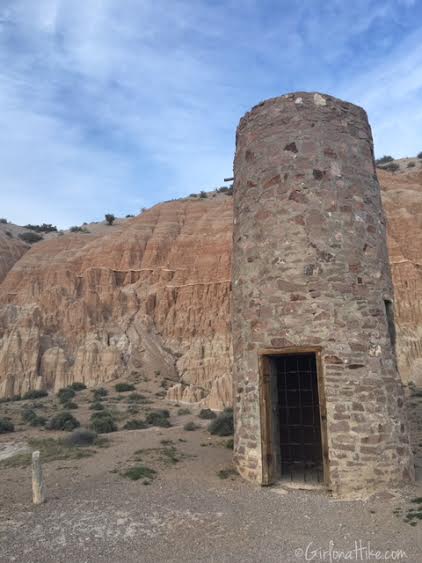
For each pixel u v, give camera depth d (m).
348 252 9.83
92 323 46.91
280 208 10.27
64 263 53.06
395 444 8.99
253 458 9.48
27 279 52.06
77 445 15.00
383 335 9.63
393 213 47.97
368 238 10.20
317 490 8.80
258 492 8.63
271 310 9.81
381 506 7.62
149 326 47.19
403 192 50.53
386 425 8.98
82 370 42.16
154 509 7.59
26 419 24.89
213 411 29.89
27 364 42.72
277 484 9.27
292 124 10.65
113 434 17.78
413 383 34.06
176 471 10.48
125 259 53.06
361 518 7.08
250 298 10.28
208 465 11.13
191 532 6.61
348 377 9.04
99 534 6.55
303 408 10.67
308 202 10.09
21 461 12.50
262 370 9.71
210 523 6.95
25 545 6.20
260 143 10.99
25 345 43.88
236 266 11.15
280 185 10.41
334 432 8.78
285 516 7.25
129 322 47.28
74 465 11.41
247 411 9.84
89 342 44.38
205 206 60.53
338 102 10.93
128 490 8.75
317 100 10.74
